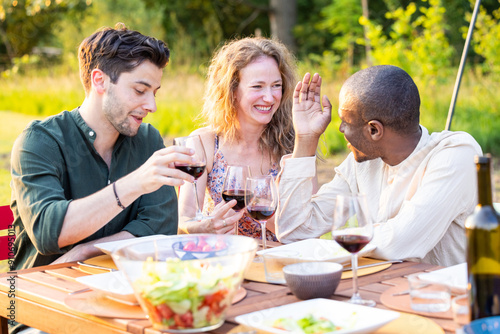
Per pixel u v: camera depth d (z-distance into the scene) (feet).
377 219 6.88
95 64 7.11
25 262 7.11
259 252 6.08
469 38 9.80
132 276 4.00
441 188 6.14
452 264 6.59
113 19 41.19
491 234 3.65
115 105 7.10
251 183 6.03
